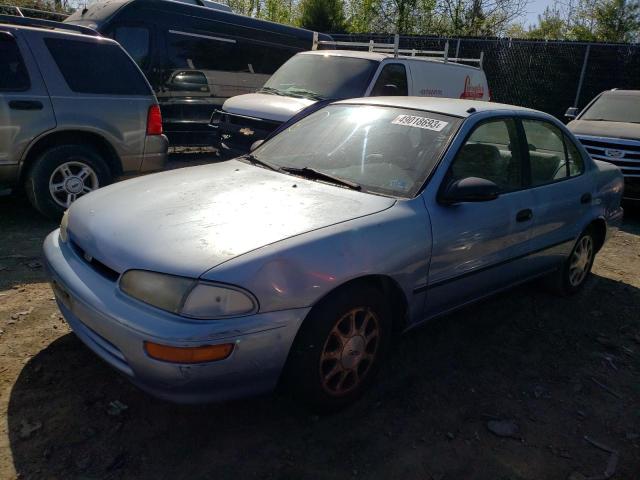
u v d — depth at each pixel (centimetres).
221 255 244
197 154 1016
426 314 331
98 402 283
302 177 343
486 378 338
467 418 297
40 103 522
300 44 1055
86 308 257
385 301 295
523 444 281
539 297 471
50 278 296
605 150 796
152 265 244
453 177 333
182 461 249
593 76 1596
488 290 376
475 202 342
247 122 750
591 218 457
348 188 324
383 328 298
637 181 772
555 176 424
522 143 395
